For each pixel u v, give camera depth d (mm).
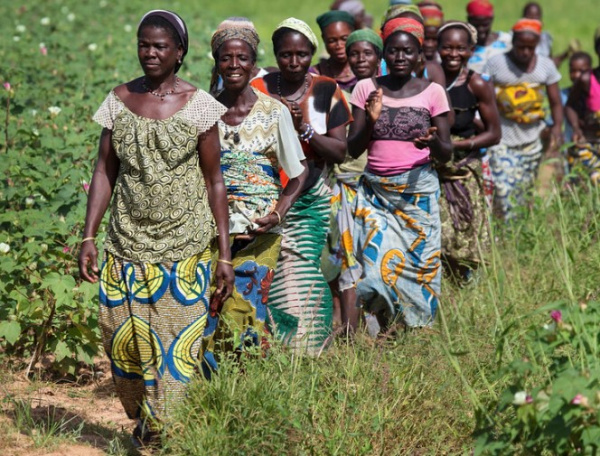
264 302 21484
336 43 29984
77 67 42844
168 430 18141
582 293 26078
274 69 27219
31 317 22781
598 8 121688
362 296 26000
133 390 19438
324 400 19188
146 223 18625
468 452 18703
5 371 23156
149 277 18625
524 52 38812
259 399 18250
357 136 25469
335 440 18172
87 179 27141
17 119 32875
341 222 26438
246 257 21156
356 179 26641
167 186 18500
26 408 20328
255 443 17703
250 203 21141
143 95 18625
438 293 25859
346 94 27422
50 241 23984
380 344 21484
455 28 28719
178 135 18391
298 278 23703
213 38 21078
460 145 28469
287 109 21297
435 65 28891
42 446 19141
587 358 16172
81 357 23250
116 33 57406
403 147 25281
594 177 35094
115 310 18875
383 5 124625
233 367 20047
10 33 54625
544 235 32031
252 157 21125
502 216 38875
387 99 25312
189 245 18719
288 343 22750
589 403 15297
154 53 18312
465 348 21859
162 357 18797
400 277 25688
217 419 18016
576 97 40500
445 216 28234
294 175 21438
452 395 19906
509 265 30594
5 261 23094
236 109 21125
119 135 18469
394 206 25719
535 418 15734
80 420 21047
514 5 123875
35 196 26203
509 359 20172
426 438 19016
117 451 19203
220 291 19547
